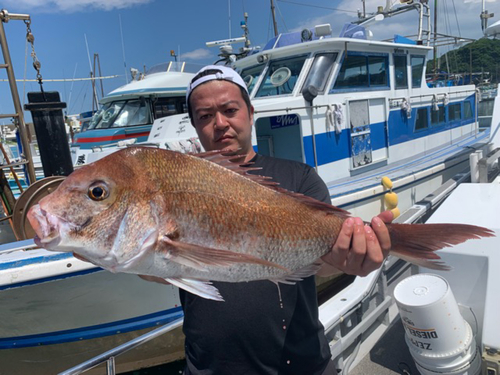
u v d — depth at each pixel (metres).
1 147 4.57
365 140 5.58
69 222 1.15
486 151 4.85
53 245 1.14
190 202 1.24
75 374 1.88
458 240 1.34
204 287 1.22
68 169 4.19
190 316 1.65
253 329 1.54
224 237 1.26
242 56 6.99
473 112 8.94
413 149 6.62
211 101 1.65
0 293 3.04
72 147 10.79
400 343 2.91
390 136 6.06
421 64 6.78
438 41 8.95
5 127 14.17
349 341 2.71
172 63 11.59
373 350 2.88
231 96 1.66
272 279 1.33
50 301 3.17
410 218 3.96
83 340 3.39
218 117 1.65
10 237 4.68
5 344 3.39
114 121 10.07
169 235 1.21
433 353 2.29
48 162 4.07
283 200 1.36
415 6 6.90
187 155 1.30
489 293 2.34
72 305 3.23
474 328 2.50
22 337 3.35
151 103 10.40
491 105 10.84
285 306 1.57
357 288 3.02
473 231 1.34
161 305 3.47
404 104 6.20
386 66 5.94
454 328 2.24
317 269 1.39
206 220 1.25
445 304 2.23
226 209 1.27
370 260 1.32
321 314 2.69
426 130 6.98
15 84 4.44
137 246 1.19
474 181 4.00
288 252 1.33
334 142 5.16
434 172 6.00
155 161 1.25
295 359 1.60
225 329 1.55
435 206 4.74
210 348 1.57
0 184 4.53
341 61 5.22
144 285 3.34
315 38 5.51
